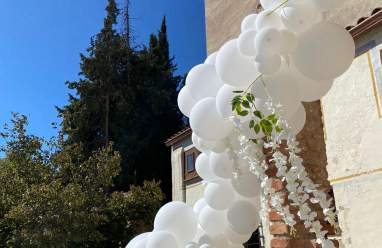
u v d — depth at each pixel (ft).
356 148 15.23
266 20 6.74
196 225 8.79
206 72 7.95
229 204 8.04
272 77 6.70
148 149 89.71
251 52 6.82
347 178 15.21
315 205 7.98
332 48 6.32
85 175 46.37
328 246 6.09
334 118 16.29
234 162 7.30
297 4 6.45
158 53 105.09
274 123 6.48
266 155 7.68
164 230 8.62
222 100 7.19
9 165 44.16
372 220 13.98
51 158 45.21
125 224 46.19
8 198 41.37
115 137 90.38
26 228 37.27
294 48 6.57
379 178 14.14
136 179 86.79
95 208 43.88
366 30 15.98
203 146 8.05
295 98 6.76
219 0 26.08
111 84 93.15
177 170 48.24
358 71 16.02
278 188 7.89
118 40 97.76
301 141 11.11
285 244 9.93
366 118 15.25
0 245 40.50
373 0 16.87
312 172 11.05
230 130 7.39
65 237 37.17
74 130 87.61
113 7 102.17
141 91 95.25
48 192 38.11
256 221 8.04
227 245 8.36
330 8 6.48
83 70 94.48
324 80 6.70
